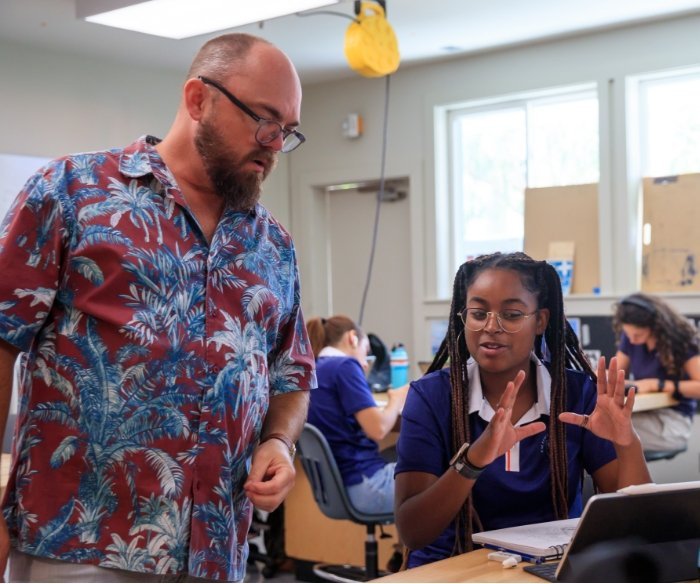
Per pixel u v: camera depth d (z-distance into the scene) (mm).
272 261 1737
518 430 1706
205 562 1538
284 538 4594
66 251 1519
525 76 5609
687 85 5273
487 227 5988
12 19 4723
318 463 3574
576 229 5496
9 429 3648
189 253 1582
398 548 4129
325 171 6445
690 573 1536
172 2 3592
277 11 3693
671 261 5215
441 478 1771
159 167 1598
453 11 4855
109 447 1505
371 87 6219
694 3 4855
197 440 1547
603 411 1775
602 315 5328
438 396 1957
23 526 1515
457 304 1974
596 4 4824
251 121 1579
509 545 1671
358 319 6523
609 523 1464
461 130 6074
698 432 5105
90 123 5516
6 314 1462
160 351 1524
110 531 1504
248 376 1614
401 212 6316
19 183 5145
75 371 1512
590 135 5562
